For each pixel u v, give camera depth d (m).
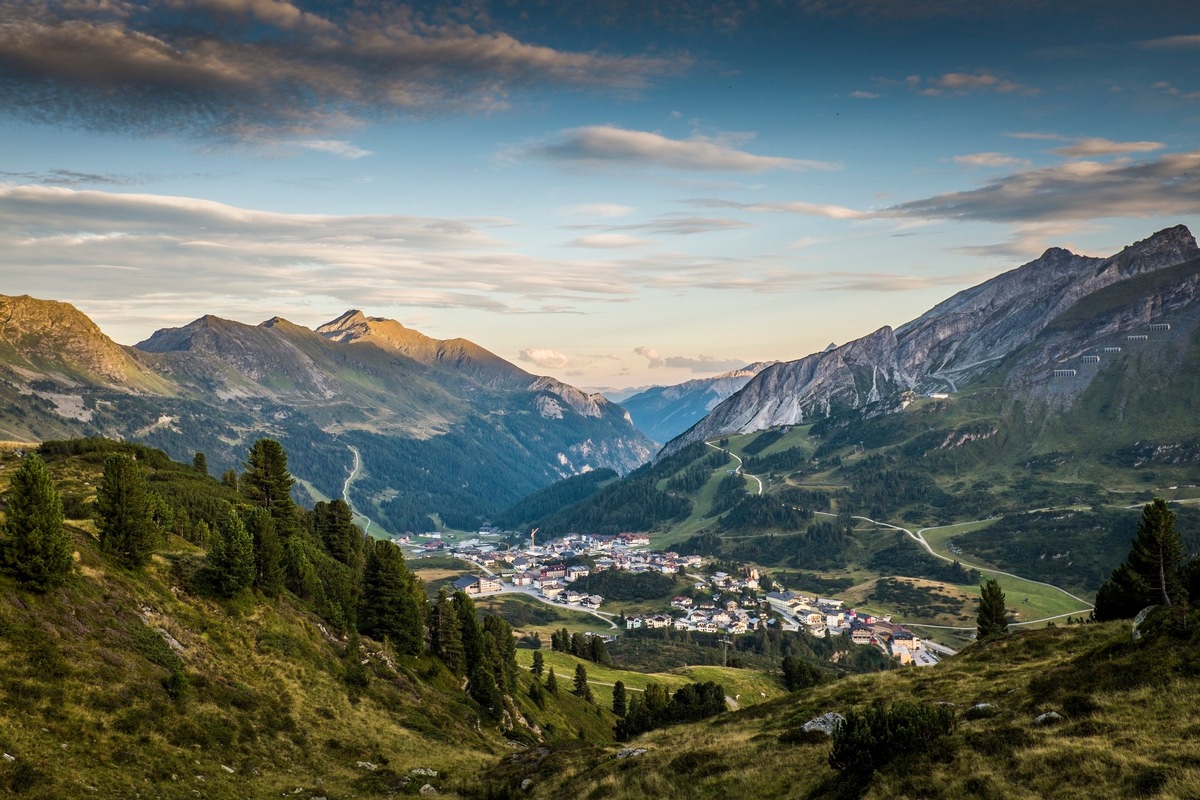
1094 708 36.81
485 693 98.06
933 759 34.12
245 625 71.75
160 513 92.88
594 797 43.72
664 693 127.44
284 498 125.19
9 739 40.91
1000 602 106.31
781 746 44.78
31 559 53.75
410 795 55.09
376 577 97.69
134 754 46.22
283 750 57.84
